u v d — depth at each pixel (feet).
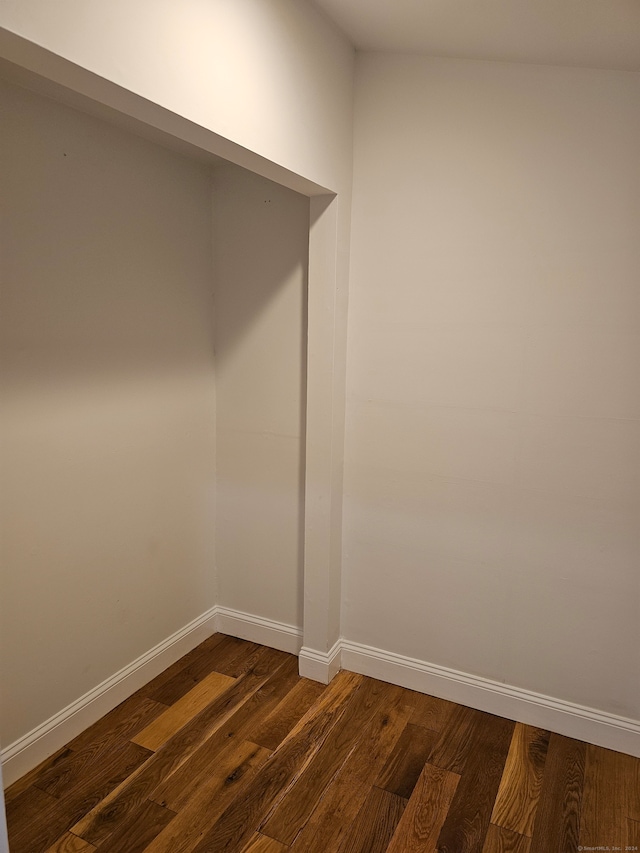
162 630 9.66
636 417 7.48
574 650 8.18
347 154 8.48
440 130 8.10
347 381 9.13
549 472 8.02
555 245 7.66
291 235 9.28
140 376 8.74
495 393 8.20
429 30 7.09
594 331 7.58
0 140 6.58
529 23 6.32
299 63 7.11
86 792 7.17
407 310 8.60
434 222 8.29
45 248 7.19
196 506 10.14
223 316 10.07
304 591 9.41
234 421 10.21
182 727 8.35
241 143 6.27
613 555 7.80
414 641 9.23
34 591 7.41
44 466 7.41
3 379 6.84
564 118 7.43
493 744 8.10
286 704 8.89
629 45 6.31
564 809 7.02
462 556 8.70
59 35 4.29
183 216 9.29
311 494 9.14
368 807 7.01
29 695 7.48
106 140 7.86
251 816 6.86
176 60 5.34
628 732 7.93
